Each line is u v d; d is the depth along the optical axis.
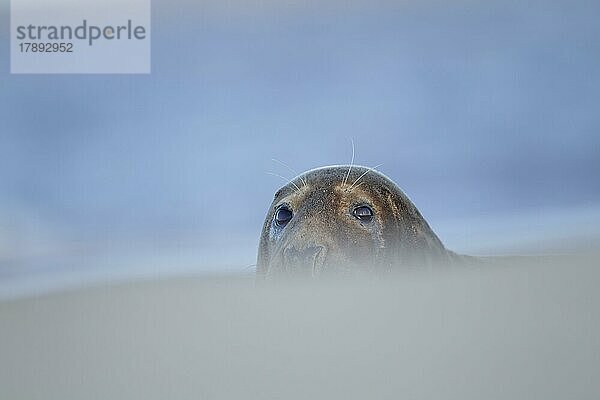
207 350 8.95
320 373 8.38
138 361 8.75
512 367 8.29
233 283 11.38
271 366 8.45
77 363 8.81
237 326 9.45
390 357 8.53
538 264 10.96
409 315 9.41
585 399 7.71
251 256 15.62
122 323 9.76
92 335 9.47
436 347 8.59
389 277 10.86
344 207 11.59
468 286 10.20
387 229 11.61
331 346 8.77
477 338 8.77
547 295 9.68
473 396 7.88
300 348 8.84
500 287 10.06
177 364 8.67
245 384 8.20
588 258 11.08
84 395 8.28
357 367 8.33
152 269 14.08
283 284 10.77
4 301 10.85
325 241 11.09
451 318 9.20
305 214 11.52
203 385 8.37
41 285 12.30
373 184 12.05
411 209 12.36
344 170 12.35
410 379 8.18
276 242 11.73
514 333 8.83
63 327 9.73
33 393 8.31
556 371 8.09
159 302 10.45
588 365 8.17
